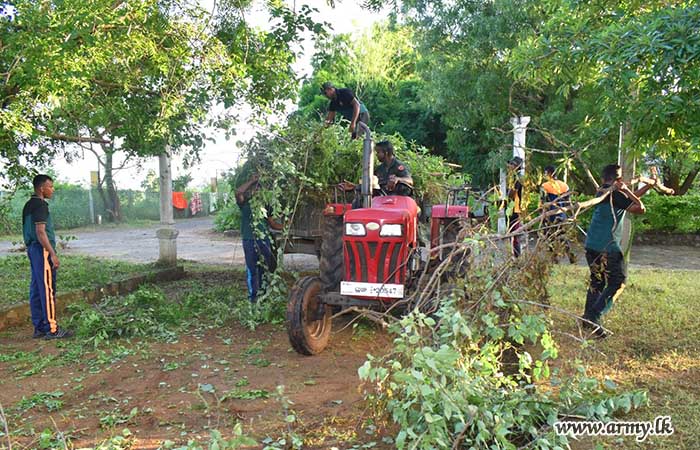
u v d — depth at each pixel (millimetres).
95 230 25453
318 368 5676
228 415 4504
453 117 18734
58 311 8312
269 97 9086
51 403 4805
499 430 3416
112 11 6867
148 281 10383
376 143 7535
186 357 6125
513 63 6738
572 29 6191
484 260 4320
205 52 8156
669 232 17125
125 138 9391
